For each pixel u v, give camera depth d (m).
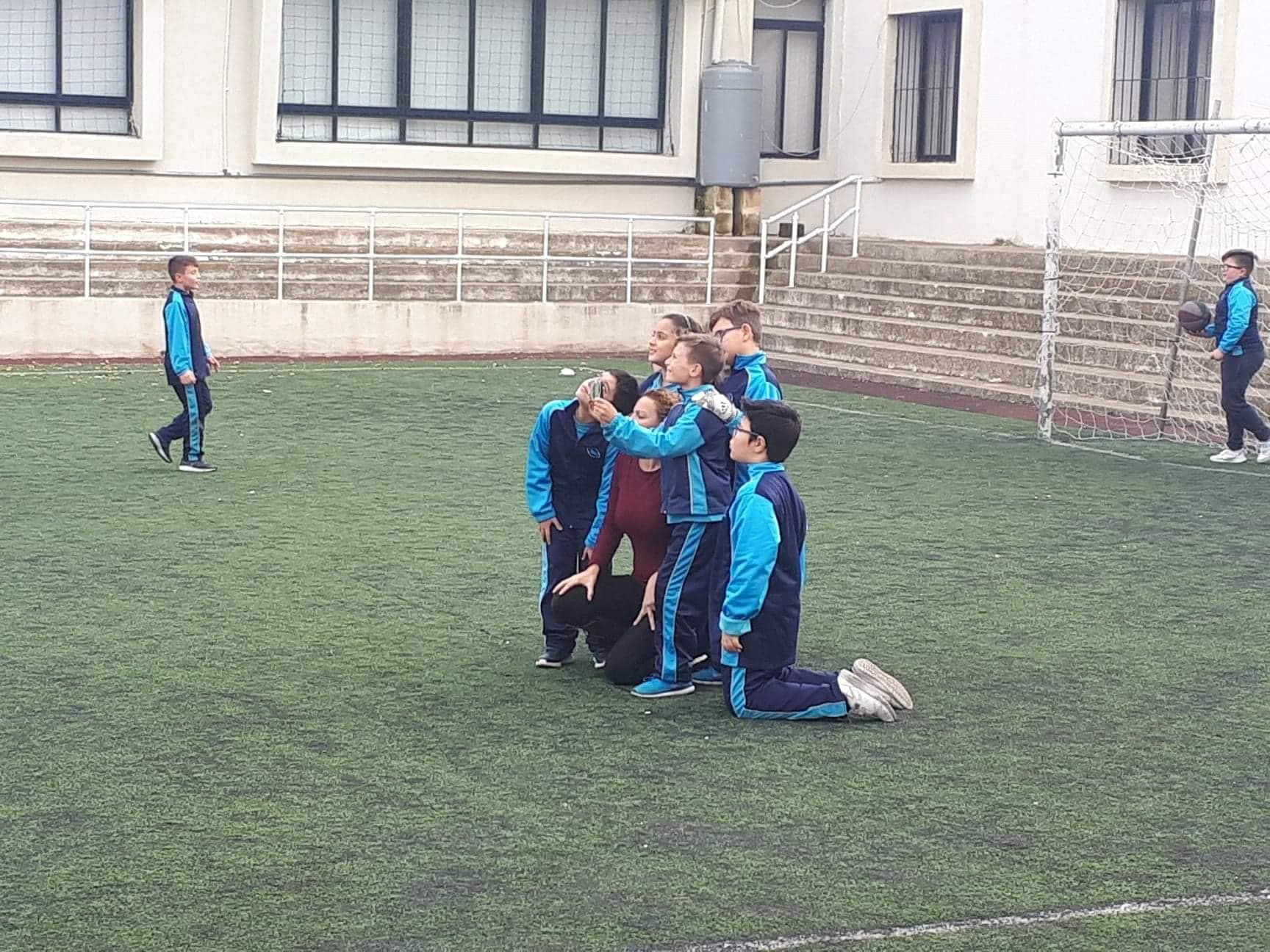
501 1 22.23
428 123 22.11
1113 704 6.75
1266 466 13.04
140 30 20.30
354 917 4.57
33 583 8.34
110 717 6.25
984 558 9.50
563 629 7.06
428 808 5.40
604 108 23.02
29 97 20.12
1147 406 15.50
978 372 17.48
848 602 8.40
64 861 4.91
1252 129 12.68
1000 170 21.20
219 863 4.92
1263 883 4.93
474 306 20.42
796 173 23.88
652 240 22.25
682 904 4.69
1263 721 6.54
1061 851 5.16
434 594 8.34
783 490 6.32
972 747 6.16
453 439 13.54
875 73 22.97
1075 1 20.08
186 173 20.78
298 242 20.70
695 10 22.97
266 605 8.02
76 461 11.99
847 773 5.84
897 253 21.41
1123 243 19.45
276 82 20.91
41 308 18.31
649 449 6.50
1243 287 13.01
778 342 20.45
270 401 15.49
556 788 5.62
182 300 11.54
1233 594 8.73
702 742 6.15
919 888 4.84
